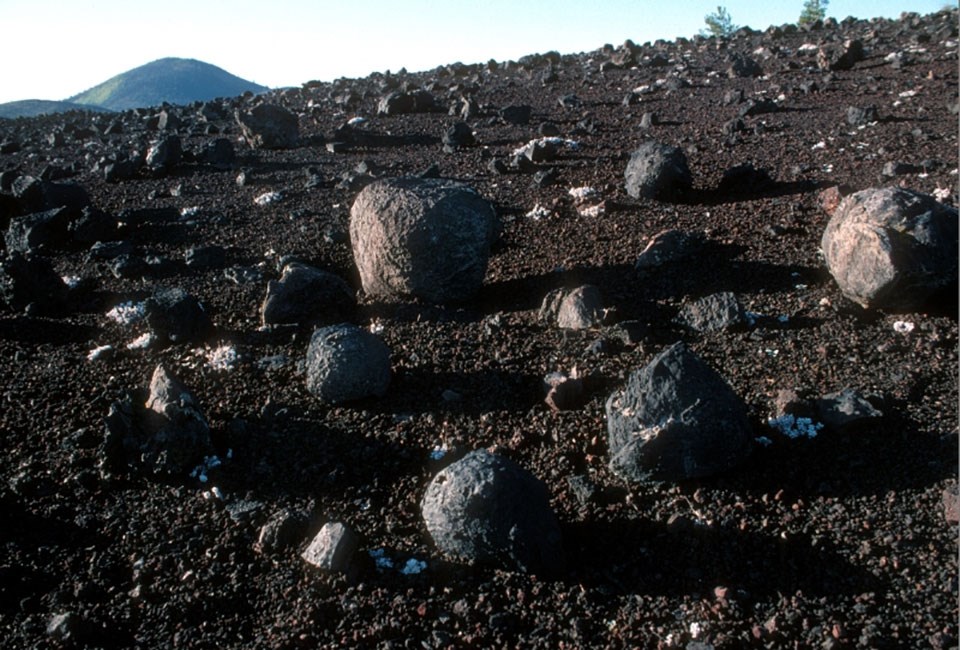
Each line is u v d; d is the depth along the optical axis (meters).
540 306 4.00
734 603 2.50
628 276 4.20
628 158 6.13
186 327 3.86
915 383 3.25
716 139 6.58
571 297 3.83
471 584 2.63
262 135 7.70
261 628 2.53
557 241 4.67
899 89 7.66
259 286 4.38
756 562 2.62
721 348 3.59
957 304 3.65
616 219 4.89
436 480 2.75
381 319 3.96
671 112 7.97
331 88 13.17
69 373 3.65
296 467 3.08
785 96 7.99
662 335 3.70
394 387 3.47
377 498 2.95
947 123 6.19
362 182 5.89
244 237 5.02
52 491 3.01
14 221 5.10
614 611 2.52
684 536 2.71
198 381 3.56
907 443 2.98
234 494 2.98
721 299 3.73
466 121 8.47
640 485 2.92
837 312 3.74
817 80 8.65
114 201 6.02
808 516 2.76
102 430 3.28
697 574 2.60
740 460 2.93
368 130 8.41
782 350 3.54
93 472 3.06
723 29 16.58
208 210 5.55
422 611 2.54
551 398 3.27
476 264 4.01
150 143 8.54
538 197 5.37
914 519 2.70
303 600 2.59
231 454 3.14
